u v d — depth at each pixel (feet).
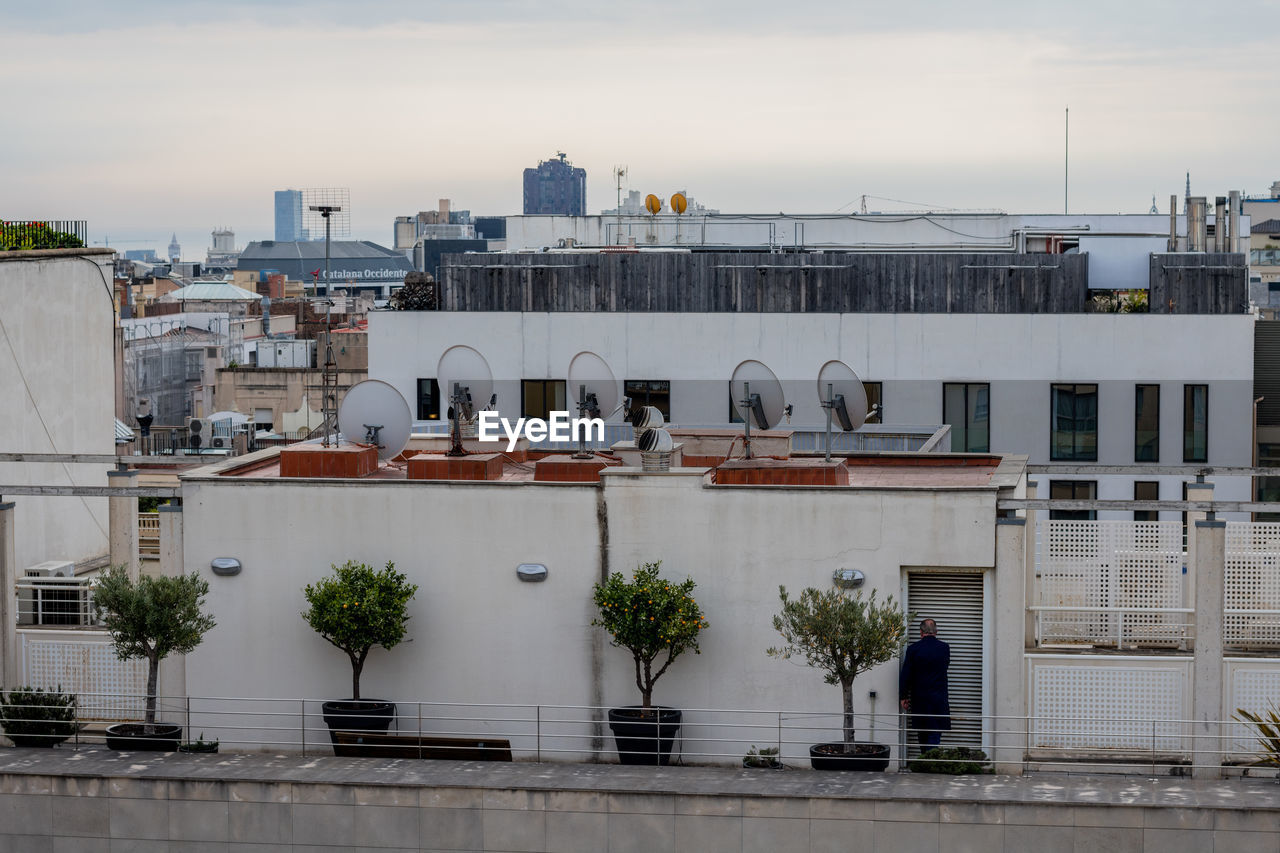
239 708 88.89
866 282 191.42
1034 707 87.04
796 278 191.21
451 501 87.20
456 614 87.56
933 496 84.23
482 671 87.61
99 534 124.16
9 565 90.99
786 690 85.81
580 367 97.35
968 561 84.12
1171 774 84.84
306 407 241.55
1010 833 77.61
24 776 82.12
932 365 189.06
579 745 86.74
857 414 91.30
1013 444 189.16
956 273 191.11
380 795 80.18
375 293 629.92
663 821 78.84
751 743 85.97
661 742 85.56
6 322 112.47
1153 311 191.83
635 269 192.75
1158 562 91.30
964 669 85.61
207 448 236.22
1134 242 227.81
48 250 118.32
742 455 103.09
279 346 327.47
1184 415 188.03
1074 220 265.95
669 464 89.51
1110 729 86.53
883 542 84.64
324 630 84.89
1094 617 91.56
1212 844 77.00
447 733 87.76
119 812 81.71
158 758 84.89
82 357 123.03
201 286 458.09
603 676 86.99
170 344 312.09
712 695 86.38
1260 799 78.59
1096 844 77.36
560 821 79.46
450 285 195.00
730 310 191.62
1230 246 215.72
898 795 78.23
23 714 87.61
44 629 93.86
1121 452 188.44
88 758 84.89
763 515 85.40
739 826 78.54
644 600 83.05
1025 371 188.24
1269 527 90.79
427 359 193.88
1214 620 85.10
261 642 88.63
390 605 84.99
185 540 88.89
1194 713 85.76
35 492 91.04
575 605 86.84
